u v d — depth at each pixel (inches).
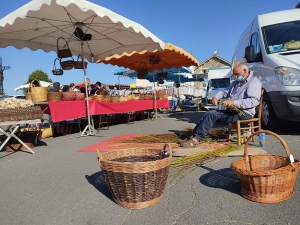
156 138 225.6
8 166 176.9
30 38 297.0
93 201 114.4
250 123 184.1
